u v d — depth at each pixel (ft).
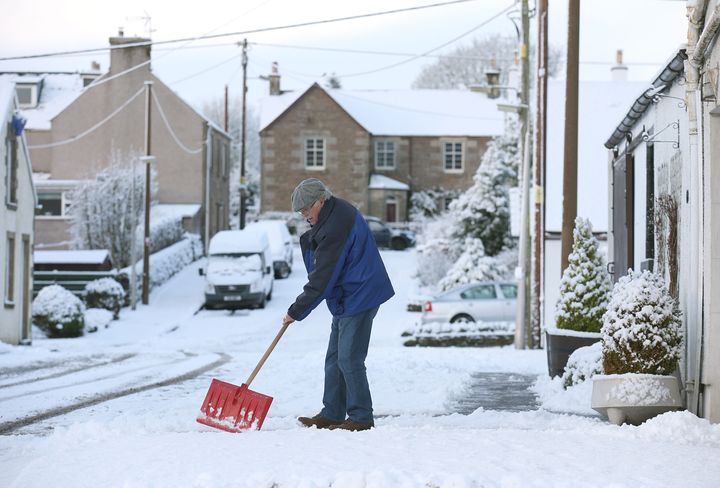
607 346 29.99
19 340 86.02
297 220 198.59
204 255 169.68
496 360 61.46
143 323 108.88
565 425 28.68
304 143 203.00
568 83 55.47
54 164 171.73
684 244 32.58
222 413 25.96
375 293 26.45
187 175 174.19
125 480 19.24
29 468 21.25
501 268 128.57
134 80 172.96
